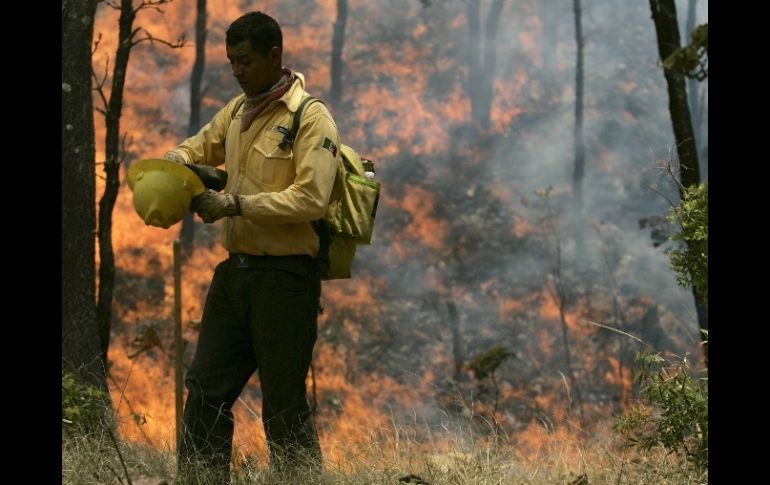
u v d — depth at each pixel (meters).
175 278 5.91
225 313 5.25
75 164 7.90
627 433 5.11
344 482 4.84
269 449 5.14
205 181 4.98
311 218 4.99
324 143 5.03
